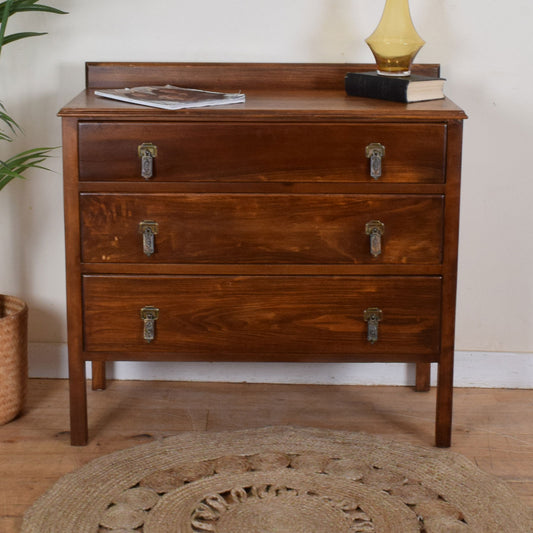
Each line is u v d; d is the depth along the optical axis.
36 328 2.77
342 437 2.37
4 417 2.43
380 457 2.27
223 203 2.18
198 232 2.20
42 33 2.35
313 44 2.58
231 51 2.58
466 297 2.74
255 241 2.20
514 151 2.63
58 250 2.72
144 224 2.18
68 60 2.59
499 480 2.18
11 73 2.60
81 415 2.31
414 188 2.17
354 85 2.37
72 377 2.29
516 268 2.71
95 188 2.17
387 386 2.76
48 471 2.21
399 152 2.15
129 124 2.13
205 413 2.54
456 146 2.15
